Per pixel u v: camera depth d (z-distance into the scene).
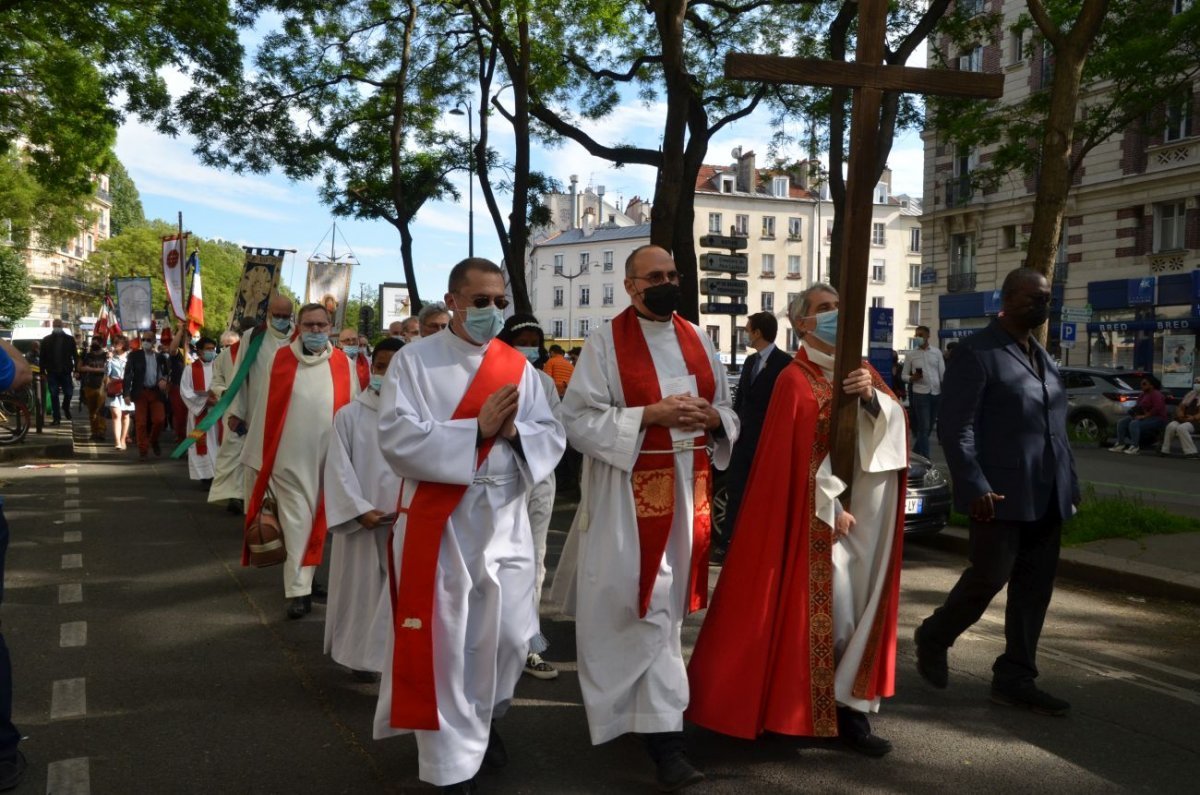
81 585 6.67
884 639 3.84
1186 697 4.62
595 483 3.73
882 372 14.14
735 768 3.72
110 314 34.41
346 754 3.89
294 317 7.65
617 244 84.00
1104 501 8.89
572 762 3.81
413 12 15.93
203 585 6.70
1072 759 3.84
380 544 4.65
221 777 3.66
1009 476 4.20
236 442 8.99
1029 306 4.27
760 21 14.12
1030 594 4.38
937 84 3.72
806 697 3.68
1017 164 18.84
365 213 18.61
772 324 7.23
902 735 4.07
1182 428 16.36
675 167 10.34
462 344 3.53
